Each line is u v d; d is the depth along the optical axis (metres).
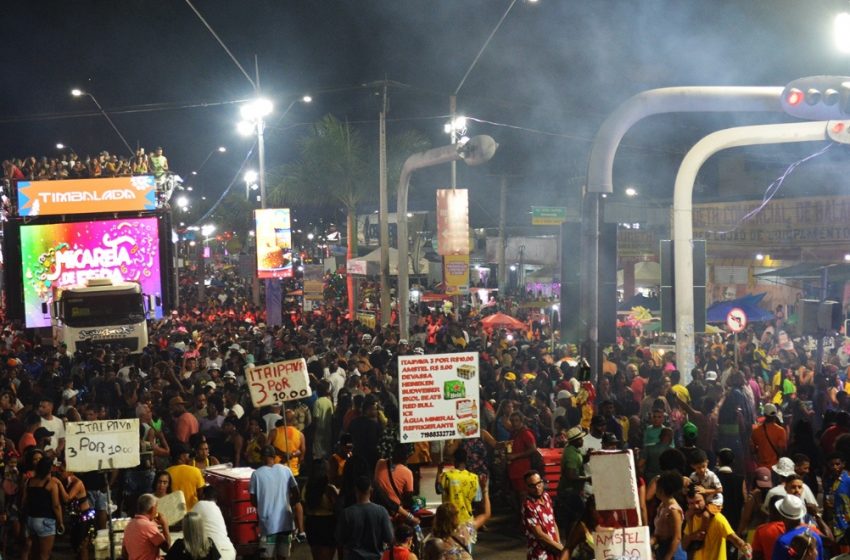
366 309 43.94
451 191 32.03
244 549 12.95
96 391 20.30
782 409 19.42
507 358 23.75
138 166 41.22
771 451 14.65
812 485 14.43
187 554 10.06
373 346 25.88
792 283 36.72
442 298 44.31
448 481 11.50
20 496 13.30
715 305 32.09
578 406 15.99
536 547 10.18
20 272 39.75
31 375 23.83
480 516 11.69
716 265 40.19
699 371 19.11
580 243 17.47
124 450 12.16
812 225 37.75
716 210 40.28
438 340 28.47
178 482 12.73
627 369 20.78
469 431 12.52
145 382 20.34
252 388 13.84
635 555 9.02
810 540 8.88
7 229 39.75
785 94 14.89
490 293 54.75
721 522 9.88
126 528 10.70
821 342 20.31
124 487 14.47
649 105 17.00
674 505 9.83
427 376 12.45
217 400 17.23
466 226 32.09
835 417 15.47
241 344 27.48
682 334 20.20
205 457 14.05
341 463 13.14
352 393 18.19
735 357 22.03
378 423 15.13
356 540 10.41
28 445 14.50
